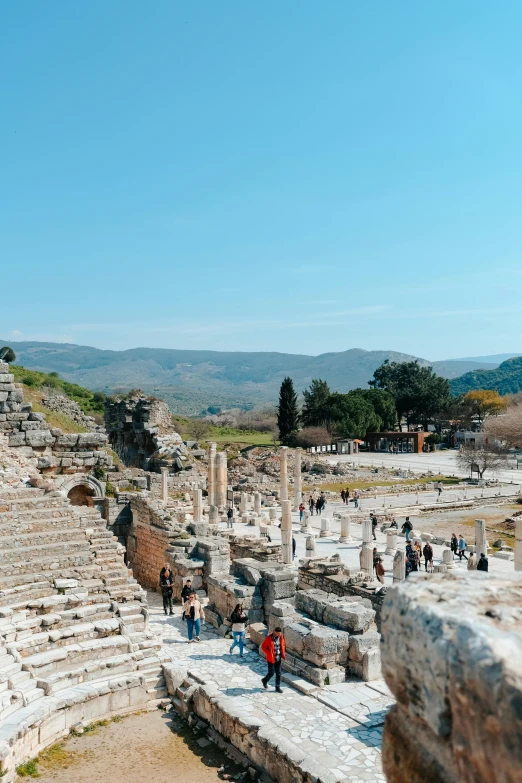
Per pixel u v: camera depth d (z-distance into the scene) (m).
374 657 19.75
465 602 4.45
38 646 19.94
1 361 34.41
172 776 15.74
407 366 159.12
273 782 15.12
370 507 65.50
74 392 91.12
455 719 3.89
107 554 26.50
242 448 108.56
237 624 22.36
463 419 144.88
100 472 37.00
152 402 61.38
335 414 122.69
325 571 31.45
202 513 51.12
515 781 3.36
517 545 35.78
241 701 18.36
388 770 4.64
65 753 16.86
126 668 20.39
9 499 26.97
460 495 73.12
